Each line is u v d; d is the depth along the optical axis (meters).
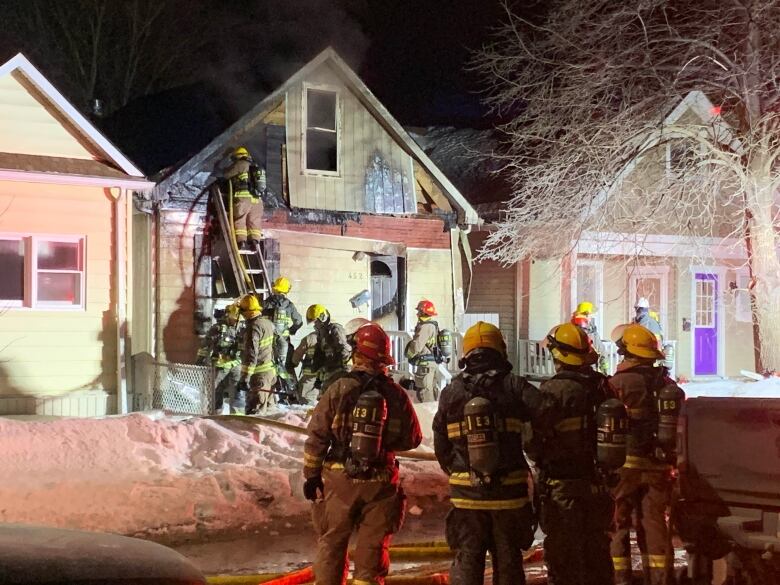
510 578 4.76
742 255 21.30
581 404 5.06
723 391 15.86
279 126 16.34
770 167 15.08
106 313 13.59
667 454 5.71
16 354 12.91
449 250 18.31
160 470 8.50
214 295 15.59
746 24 14.60
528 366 19.55
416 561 6.96
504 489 4.77
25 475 8.00
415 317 17.83
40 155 13.19
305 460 5.14
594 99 15.95
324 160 17.02
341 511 5.09
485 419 4.69
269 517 7.96
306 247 16.53
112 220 13.62
